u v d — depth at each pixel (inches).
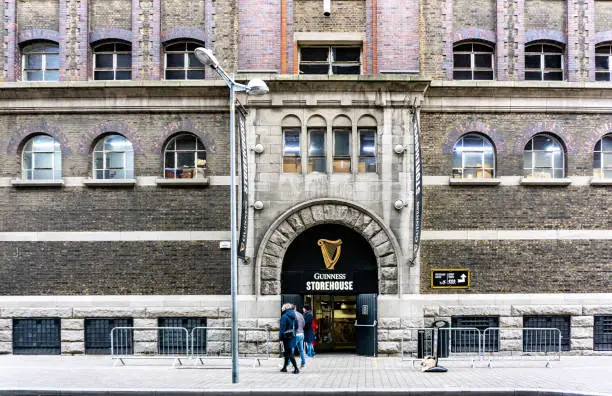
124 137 711.7
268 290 673.6
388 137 680.4
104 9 719.1
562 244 693.9
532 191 698.2
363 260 690.2
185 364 621.9
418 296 671.1
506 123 703.7
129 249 691.4
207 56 498.9
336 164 691.4
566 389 465.4
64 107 700.7
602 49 732.0
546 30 716.0
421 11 699.4
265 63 691.4
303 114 685.9
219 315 679.7
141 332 681.6
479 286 686.5
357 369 582.6
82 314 684.1
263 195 680.4
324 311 730.8
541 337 679.7
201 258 688.4
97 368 595.2
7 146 704.4
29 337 692.1
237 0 698.2
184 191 695.1
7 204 698.2
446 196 693.9
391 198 676.1
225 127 698.8
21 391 480.7
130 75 721.6
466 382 503.5
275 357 661.9
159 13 711.1
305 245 692.1
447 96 698.2
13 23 713.6
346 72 717.3
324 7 698.2
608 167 717.3
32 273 692.7
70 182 697.6
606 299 687.1
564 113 706.2
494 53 721.0
